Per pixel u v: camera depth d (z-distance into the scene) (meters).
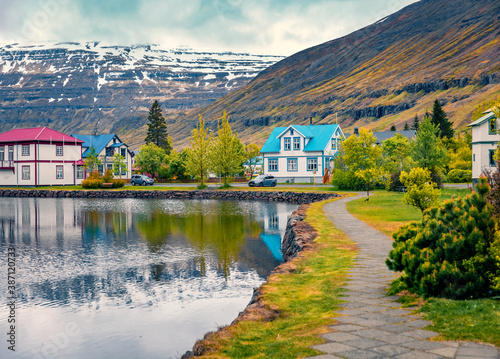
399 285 10.09
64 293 15.94
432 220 9.78
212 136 69.00
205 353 6.94
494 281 8.88
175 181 97.56
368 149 54.06
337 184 58.22
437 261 9.32
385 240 18.17
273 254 22.92
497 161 10.66
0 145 80.56
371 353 6.46
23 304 14.66
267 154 76.56
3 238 28.50
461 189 45.03
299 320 8.32
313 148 72.56
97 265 20.45
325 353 6.52
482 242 9.22
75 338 11.49
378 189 56.06
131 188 74.50
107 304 14.59
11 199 63.25
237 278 18.00
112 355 10.44
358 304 9.16
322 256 14.86
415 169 27.48
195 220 37.16
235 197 60.78
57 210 46.38
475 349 6.42
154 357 10.34
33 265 20.52
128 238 28.25
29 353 10.70
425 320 7.89
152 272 19.06
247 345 7.16
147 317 13.26
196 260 21.47
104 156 87.75
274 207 48.12
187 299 15.12
